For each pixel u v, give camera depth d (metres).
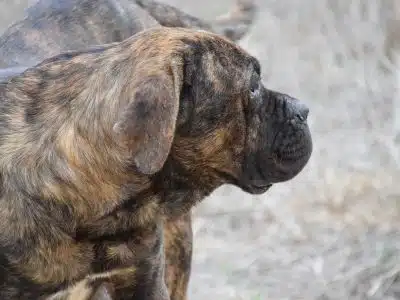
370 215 12.60
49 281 7.90
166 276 9.54
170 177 8.02
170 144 7.18
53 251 7.82
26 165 7.74
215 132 8.05
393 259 11.69
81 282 8.04
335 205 12.93
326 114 15.16
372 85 15.36
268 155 8.35
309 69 16.44
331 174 13.41
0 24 18.52
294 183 13.43
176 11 10.50
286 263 11.99
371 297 11.17
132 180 7.73
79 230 7.82
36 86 7.98
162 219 8.24
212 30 10.70
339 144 14.25
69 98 7.78
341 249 12.04
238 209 13.27
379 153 13.96
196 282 11.81
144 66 7.44
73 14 9.84
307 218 12.83
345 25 16.52
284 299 11.34
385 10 16.36
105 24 9.82
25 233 7.75
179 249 9.56
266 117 8.31
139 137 7.14
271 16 17.44
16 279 7.86
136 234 8.07
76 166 7.70
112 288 8.32
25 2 19.52
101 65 7.75
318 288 11.44
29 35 9.69
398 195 12.89
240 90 8.10
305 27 17.09
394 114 14.45
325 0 16.95
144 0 10.33
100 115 7.59
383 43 16.12
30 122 7.84
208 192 8.33
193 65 7.82
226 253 12.35
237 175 8.33
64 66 7.98
